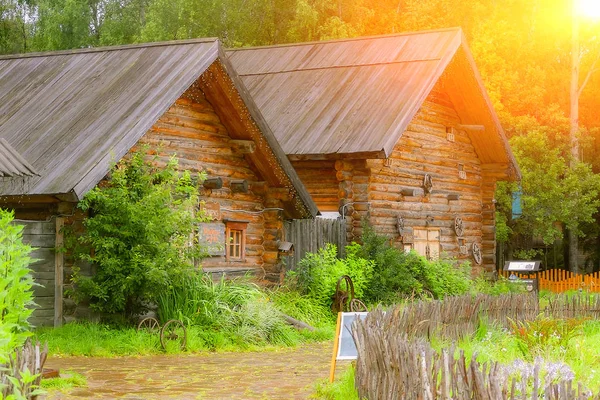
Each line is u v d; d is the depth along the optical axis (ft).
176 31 168.66
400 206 98.17
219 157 76.13
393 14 173.88
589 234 158.51
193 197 65.67
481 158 114.32
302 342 67.77
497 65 155.12
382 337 34.99
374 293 84.02
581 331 63.21
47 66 77.66
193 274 64.18
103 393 42.27
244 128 75.61
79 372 48.88
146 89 67.97
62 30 180.34
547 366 40.70
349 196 92.12
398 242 97.30
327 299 79.51
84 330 60.34
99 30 186.70
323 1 168.14
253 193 80.23
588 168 144.66
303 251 85.81
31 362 25.75
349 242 91.56
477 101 105.70
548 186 141.59
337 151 88.58
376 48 103.65
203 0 169.48
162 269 61.00
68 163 61.31
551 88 174.70
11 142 65.82
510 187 141.90
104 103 68.08
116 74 72.13
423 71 96.17
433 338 52.44
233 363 54.54
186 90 71.87
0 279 26.30
